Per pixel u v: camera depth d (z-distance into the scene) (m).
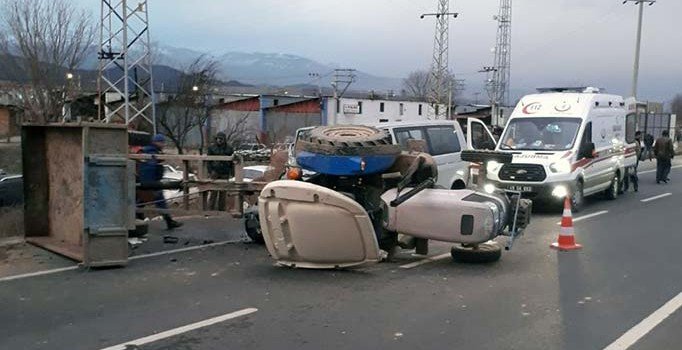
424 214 8.42
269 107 65.56
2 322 6.12
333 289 7.37
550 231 11.75
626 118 18.17
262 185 10.59
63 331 5.86
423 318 6.29
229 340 5.63
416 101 76.12
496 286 7.57
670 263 8.96
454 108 73.25
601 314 6.48
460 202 8.34
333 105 65.94
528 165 14.19
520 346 5.51
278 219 8.06
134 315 6.34
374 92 81.69
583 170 14.84
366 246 7.99
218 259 8.95
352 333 5.83
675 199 17.20
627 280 7.95
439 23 61.06
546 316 6.39
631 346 5.55
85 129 8.11
